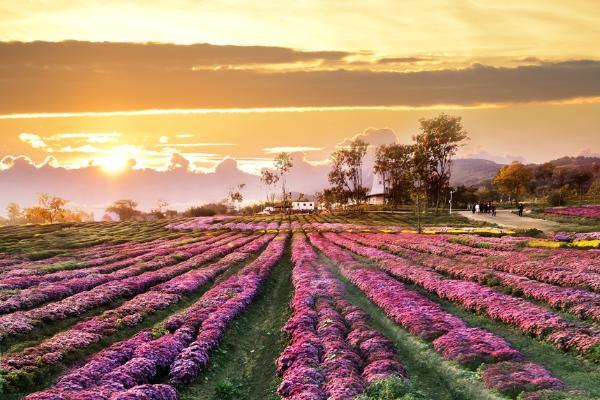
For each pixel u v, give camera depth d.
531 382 19.83
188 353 26.06
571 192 159.38
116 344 27.45
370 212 146.75
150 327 32.56
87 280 43.72
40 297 36.88
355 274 45.97
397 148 162.62
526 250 48.81
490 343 24.81
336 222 121.19
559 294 30.86
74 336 28.06
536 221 90.06
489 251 52.16
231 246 74.19
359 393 19.97
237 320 34.44
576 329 25.00
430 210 140.25
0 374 22.23
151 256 62.16
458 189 164.12
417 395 19.92
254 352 29.67
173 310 37.12
